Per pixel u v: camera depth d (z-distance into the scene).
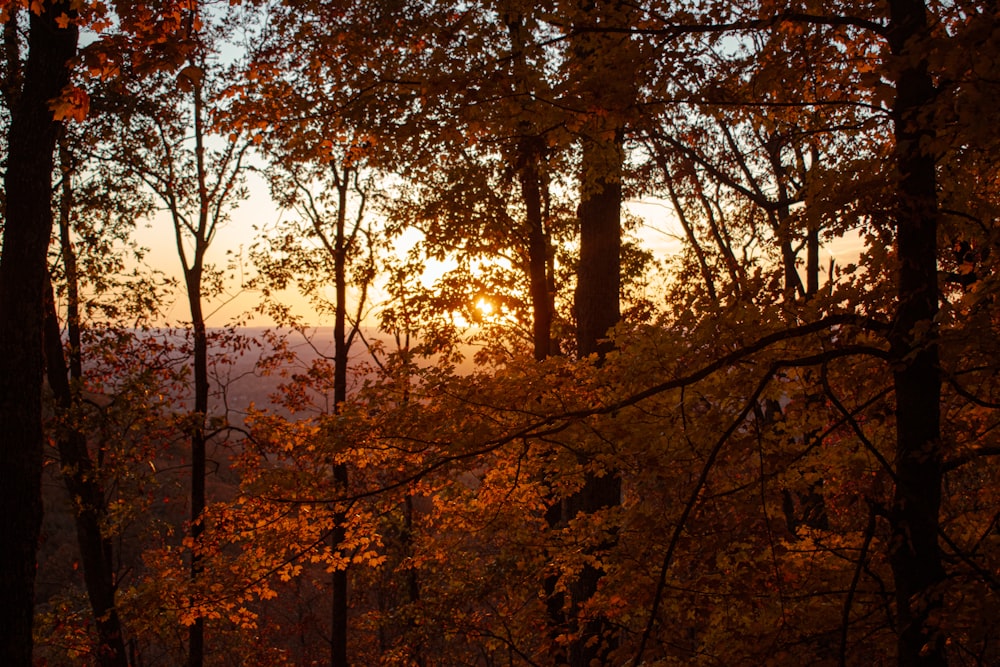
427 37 7.15
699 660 5.61
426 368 6.12
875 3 5.11
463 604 11.88
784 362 4.64
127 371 15.04
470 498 9.32
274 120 7.96
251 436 8.82
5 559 6.88
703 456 5.13
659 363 5.32
